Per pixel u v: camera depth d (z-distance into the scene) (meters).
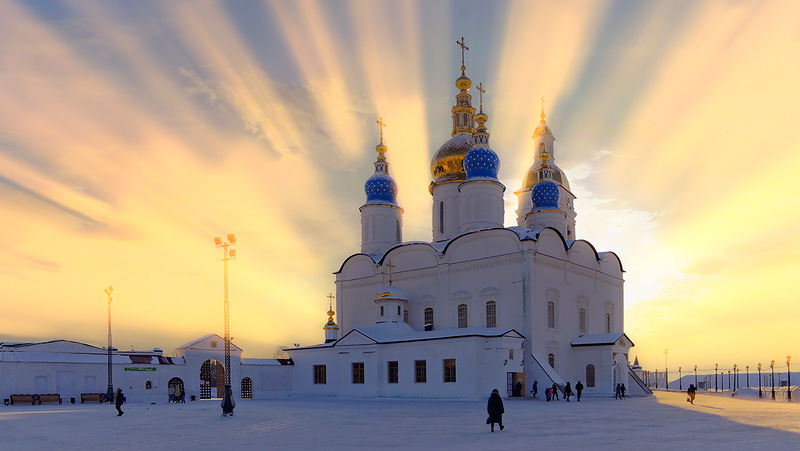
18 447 23.08
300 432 27.11
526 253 58.09
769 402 50.84
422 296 65.94
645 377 101.12
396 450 20.89
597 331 66.88
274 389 66.81
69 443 24.14
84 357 56.56
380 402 52.59
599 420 31.56
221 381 64.62
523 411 38.44
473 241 62.56
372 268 71.94
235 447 22.33
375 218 75.44
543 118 88.88
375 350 60.62
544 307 58.97
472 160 67.94
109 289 54.00
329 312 78.94
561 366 60.00
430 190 77.00
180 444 23.45
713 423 29.59
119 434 27.16
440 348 55.91
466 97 78.44
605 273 69.62
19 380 52.97
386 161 79.12
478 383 53.47
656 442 22.27
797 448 20.31
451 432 26.42
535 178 86.25
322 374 65.56
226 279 42.00
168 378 60.44
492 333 55.22
